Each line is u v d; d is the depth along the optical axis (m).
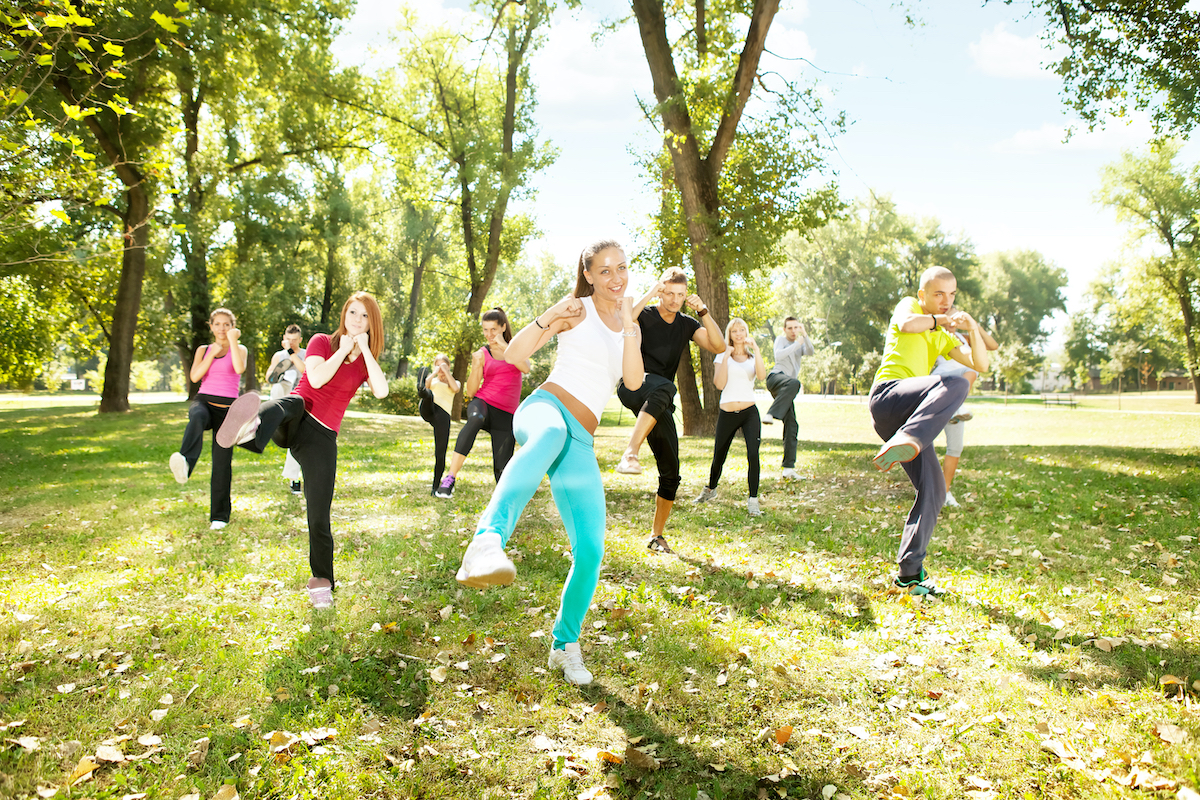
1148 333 42.16
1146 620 3.53
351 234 33.06
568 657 3.02
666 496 5.02
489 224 23.75
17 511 6.55
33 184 6.49
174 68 16.50
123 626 3.52
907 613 3.72
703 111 15.77
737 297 26.09
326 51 20.77
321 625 3.61
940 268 4.18
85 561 4.80
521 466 2.72
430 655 3.27
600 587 4.24
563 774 2.35
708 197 15.23
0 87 6.01
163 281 24.89
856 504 6.78
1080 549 4.98
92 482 8.36
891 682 2.98
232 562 4.74
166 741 2.51
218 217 23.14
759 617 3.74
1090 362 75.81
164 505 6.76
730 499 7.12
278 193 27.45
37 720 2.60
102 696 2.82
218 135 26.88
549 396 3.07
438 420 7.23
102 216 21.66
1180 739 2.40
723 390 6.36
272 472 9.11
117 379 21.00
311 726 2.62
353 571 4.58
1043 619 3.59
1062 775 2.29
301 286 31.53
